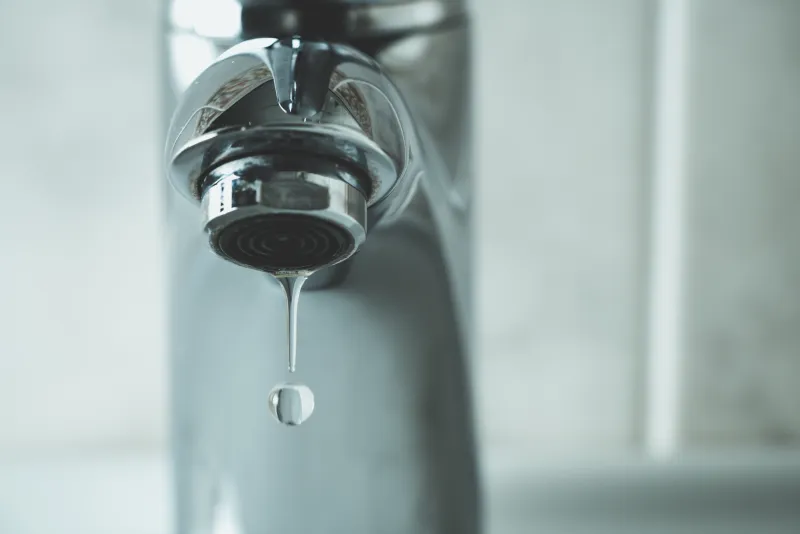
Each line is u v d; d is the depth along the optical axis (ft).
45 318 1.96
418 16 1.21
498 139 1.98
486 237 2.00
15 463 1.86
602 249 2.01
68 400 1.97
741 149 1.99
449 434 1.29
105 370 1.98
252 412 1.28
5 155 1.92
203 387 1.29
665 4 1.95
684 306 2.02
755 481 1.81
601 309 2.02
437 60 1.23
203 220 1.06
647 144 1.99
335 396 1.26
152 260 1.96
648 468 1.82
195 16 1.21
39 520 1.77
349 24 1.19
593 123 1.98
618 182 1.99
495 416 2.04
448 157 1.26
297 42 1.07
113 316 1.97
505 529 1.77
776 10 1.96
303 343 1.26
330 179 1.05
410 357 1.26
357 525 1.28
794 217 2.01
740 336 2.04
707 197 2.00
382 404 1.26
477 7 1.95
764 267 2.02
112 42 1.92
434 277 1.25
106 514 1.79
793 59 1.97
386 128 1.07
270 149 1.04
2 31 1.90
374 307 1.24
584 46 1.96
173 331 1.31
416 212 1.22
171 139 1.06
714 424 2.06
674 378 2.04
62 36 1.91
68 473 1.82
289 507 1.28
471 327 1.32
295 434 1.27
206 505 1.30
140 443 1.99
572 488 1.81
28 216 1.94
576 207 2.00
